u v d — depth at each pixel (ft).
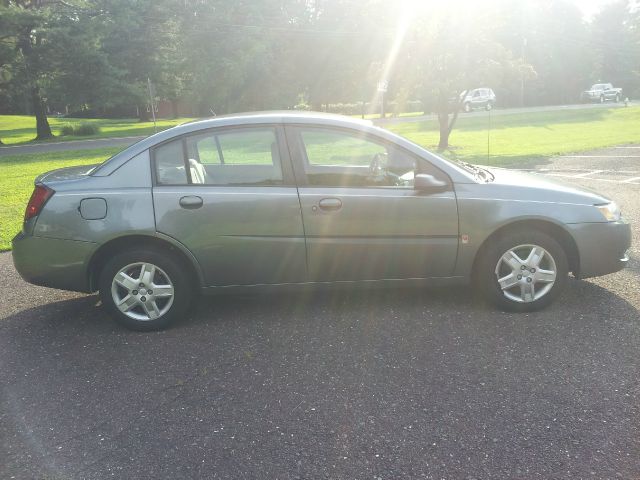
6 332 14.56
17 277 19.54
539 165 46.03
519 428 9.56
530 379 11.17
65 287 14.21
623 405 10.14
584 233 14.37
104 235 13.71
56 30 106.32
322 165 14.26
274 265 14.20
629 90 221.87
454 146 66.49
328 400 10.68
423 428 9.66
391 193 14.07
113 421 10.22
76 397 11.12
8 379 11.94
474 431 9.52
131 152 14.17
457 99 63.36
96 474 8.74
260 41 129.80
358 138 14.34
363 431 9.65
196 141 14.26
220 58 126.00
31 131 148.46
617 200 29.48
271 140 14.29
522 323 13.93
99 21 116.88
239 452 9.19
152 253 13.96
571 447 9.00
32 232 13.93
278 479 8.51
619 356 12.00
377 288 14.66
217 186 14.03
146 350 13.23
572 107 149.48
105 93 116.06
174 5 130.93
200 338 13.80
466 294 16.08
